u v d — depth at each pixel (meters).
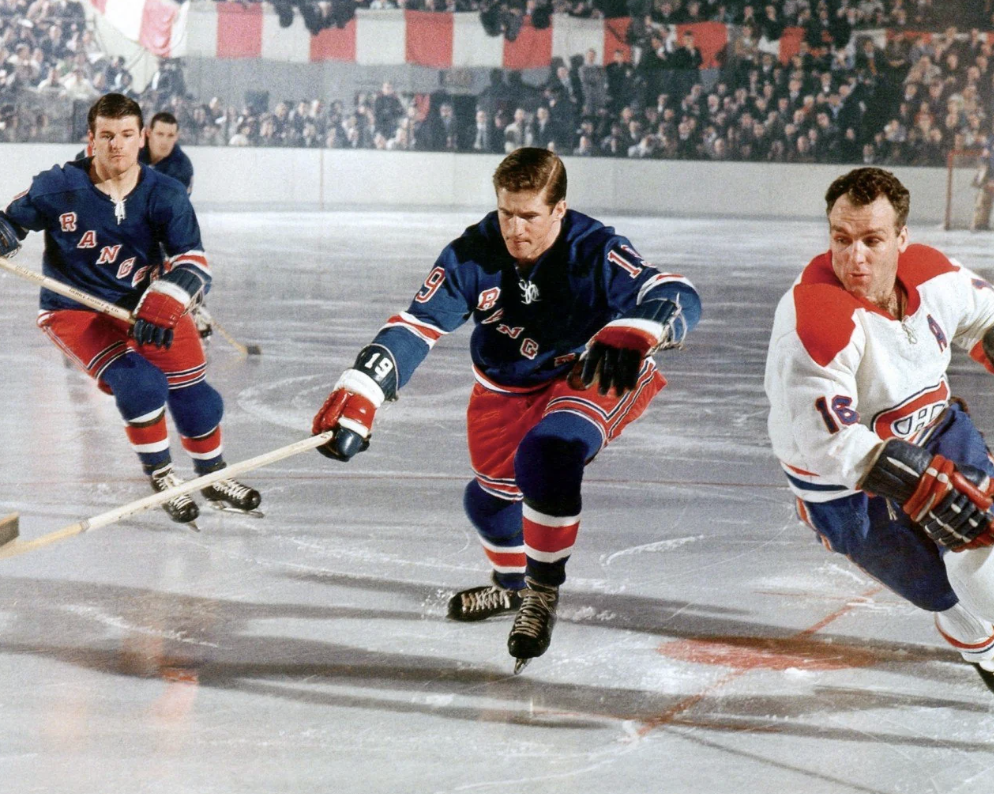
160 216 8.68
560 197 5.80
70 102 38.38
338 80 41.91
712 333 17.86
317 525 8.68
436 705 5.69
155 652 6.31
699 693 5.84
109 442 11.04
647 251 29.81
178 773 4.95
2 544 5.42
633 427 11.88
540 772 4.99
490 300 6.18
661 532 8.55
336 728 5.41
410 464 10.42
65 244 8.70
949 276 5.19
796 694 5.83
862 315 4.98
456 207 43.28
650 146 42.34
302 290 22.42
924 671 6.13
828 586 7.45
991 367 5.50
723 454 10.84
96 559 7.84
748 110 41.78
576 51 42.38
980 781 4.93
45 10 38.41
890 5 41.03
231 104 40.81
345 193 42.38
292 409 12.47
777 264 27.44
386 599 7.20
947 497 4.75
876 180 4.84
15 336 17.08
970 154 40.69
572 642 6.52
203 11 40.03
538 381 6.43
